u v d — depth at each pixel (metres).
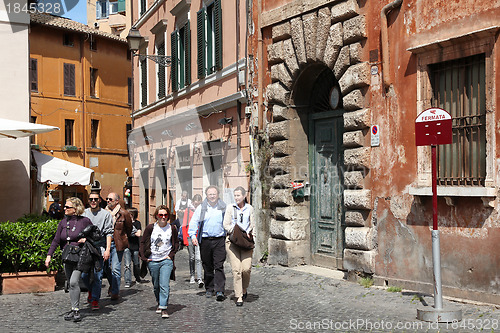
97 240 8.83
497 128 8.67
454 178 9.47
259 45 14.30
